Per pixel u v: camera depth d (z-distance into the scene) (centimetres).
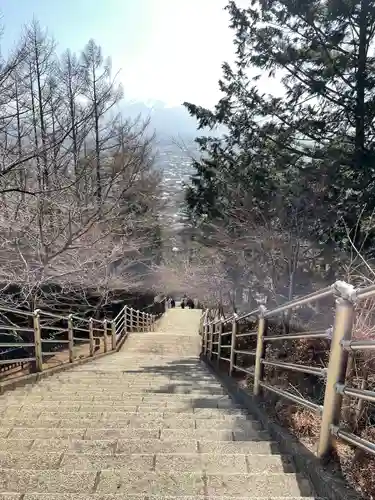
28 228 782
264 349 385
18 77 784
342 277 538
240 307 990
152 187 1252
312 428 283
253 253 777
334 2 608
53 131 782
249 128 763
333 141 686
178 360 1003
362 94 640
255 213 702
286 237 651
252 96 749
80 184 870
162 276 1599
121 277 1295
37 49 888
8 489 216
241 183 741
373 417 252
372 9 606
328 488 202
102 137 952
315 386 366
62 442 285
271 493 215
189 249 1391
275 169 731
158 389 540
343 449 231
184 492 215
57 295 977
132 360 993
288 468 247
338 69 651
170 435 309
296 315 576
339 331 216
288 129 721
